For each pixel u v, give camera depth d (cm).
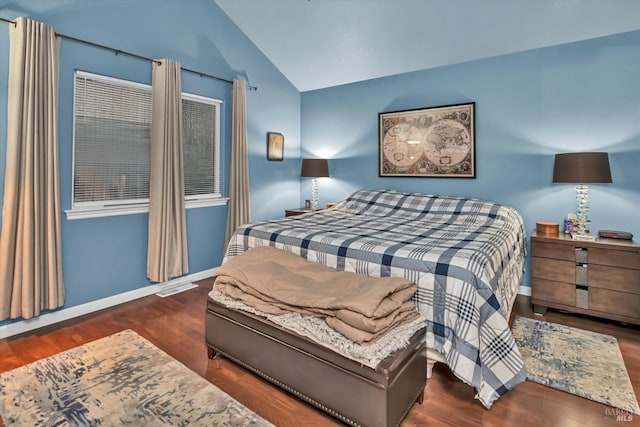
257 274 182
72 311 257
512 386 148
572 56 286
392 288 151
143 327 240
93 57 261
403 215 326
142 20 290
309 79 434
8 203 216
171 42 313
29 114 220
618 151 271
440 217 310
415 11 303
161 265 301
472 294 154
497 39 304
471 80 336
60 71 244
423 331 158
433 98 360
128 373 183
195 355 203
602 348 211
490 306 154
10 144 216
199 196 353
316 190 443
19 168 219
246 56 387
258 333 168
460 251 178
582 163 251
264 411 155
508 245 226
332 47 372
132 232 294
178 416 151
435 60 347
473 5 282
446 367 196
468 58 333
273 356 162
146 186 305
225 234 373
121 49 277
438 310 162
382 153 396
